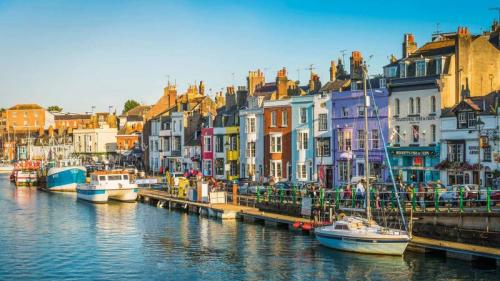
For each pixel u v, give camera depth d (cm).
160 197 7925
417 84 6906
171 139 11769
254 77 9762
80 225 6231
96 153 16050
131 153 14538
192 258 4631
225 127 9806
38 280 4100
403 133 7062
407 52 7706
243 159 9294
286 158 8469
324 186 7144
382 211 5000
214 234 5534
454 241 4544
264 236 5353
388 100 7200
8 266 4469
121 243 5244
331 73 8612
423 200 4909
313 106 8075
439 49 7275
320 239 4819
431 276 3919
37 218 6781
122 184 8300
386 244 4397
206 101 11494
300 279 4009
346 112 7688
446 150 6562
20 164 13462
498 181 5888
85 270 4341
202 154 10356
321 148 7944
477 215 4512
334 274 4078
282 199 6238
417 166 6838
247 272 4209
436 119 6744
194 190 7456
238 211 6412
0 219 6712
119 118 17612
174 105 12950
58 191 10400
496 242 4272
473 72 7006
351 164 7562
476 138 6303
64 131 19625
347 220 4716
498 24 7962
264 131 8800
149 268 4372
